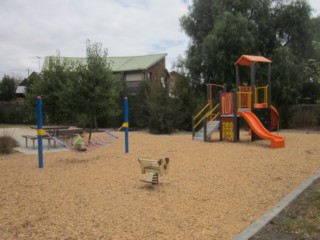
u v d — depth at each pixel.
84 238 4.13
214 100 23.36
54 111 16.36
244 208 5.28
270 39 26.45
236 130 14.80
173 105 21.16
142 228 4.43
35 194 6.18
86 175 7.79
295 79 24.80
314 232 4.30
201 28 27.73
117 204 5.49
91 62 11.32
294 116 26.08
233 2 26.00
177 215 4.94
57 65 16.78
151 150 11.99
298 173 7.83
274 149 12.10
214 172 7.99
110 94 11.38
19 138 17.17
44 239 4.12
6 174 8.06
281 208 5.17
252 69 15.04
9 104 33.84
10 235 4.25
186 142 14.64
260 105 15.79
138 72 35.00
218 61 24.42
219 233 4.26
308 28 26.16
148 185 6.73
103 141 11.20
